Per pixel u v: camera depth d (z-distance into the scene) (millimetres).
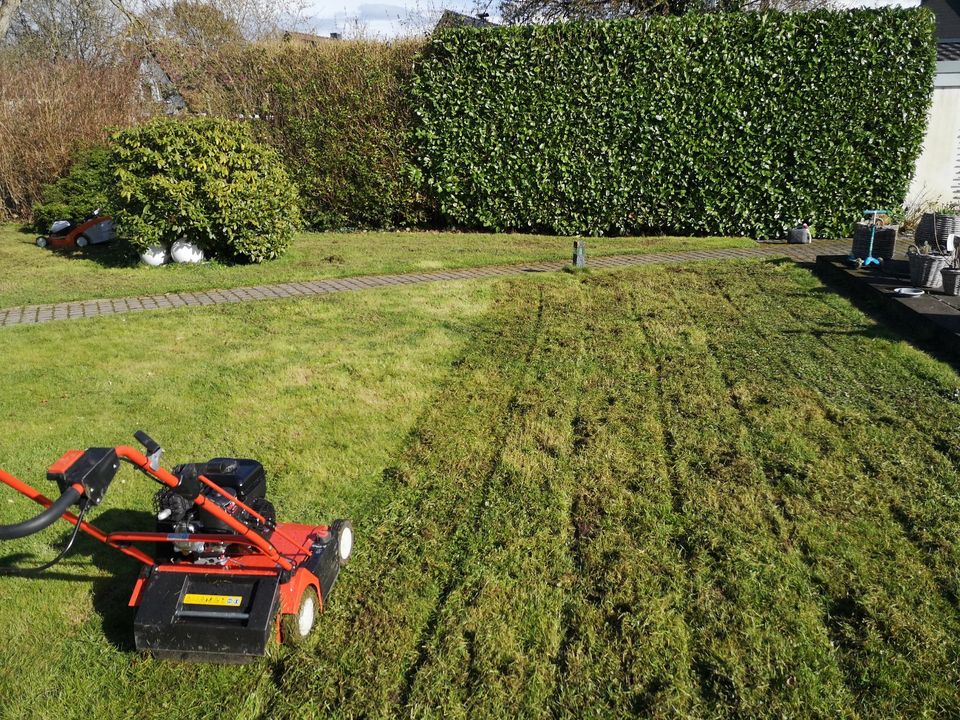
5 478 2873
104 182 14055
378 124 14422
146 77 18531
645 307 8797
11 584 3881
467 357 7340
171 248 11508
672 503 4559
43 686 3229
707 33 12859
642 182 13648
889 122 12867
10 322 8617
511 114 13719
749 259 11180
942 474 4707
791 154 13148
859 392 6078
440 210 14688
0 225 16406
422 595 3795
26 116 16453
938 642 3307
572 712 3031
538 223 14312
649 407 5992
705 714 2996
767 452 5145
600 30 13094
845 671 3191
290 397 6375
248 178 11305
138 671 3295
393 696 3164
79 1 28984
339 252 12406
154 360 7266
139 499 4715
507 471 5023
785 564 3891
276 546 3717
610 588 3762
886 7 12594
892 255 9648
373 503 4711
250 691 3189
